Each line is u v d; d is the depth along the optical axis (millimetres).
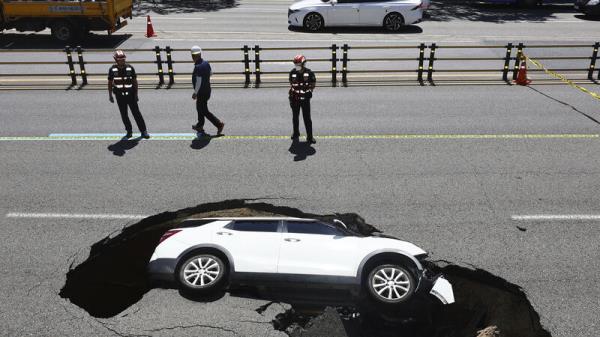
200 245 6320
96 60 17875
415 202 8508
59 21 19766
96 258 7113
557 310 6000
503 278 6605
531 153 10531
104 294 6402
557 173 9617
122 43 20312
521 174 9570
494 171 9688
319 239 6402
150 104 13750
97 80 15984
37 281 6484
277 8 28984
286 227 6531
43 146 10922
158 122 12367
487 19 25734
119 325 5664
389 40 20875
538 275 6637
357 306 6141
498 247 7246
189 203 8500
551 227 7762
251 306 5996
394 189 8953
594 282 6492
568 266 6816
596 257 7016
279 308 5977
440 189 8961
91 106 13602
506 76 16000
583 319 5852
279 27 23578
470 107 13469
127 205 8422
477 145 10945
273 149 10734
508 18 26062
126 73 10727
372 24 22484
